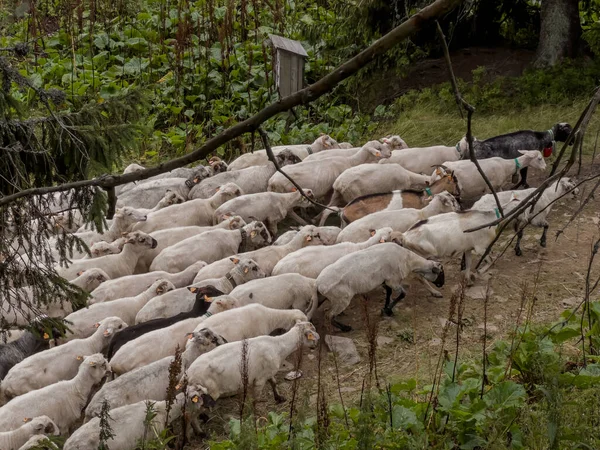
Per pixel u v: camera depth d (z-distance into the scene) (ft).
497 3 56.75
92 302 30.91
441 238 32.07
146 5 65.10
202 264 32.94
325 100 56.13
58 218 32.91
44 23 62.08
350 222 36.35
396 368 28.43
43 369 27.07
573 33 52.19
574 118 47.39
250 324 28.14
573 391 22.57
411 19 10.90
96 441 22.88
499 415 21.16
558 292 32.40
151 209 38.99
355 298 33.24
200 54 56.95
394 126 50.90
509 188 42.22
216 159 41.83
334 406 22.53
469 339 29.71
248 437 18.94
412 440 20.48
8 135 20.39
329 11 64.34
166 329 27.68
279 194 38.19
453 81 11.14
